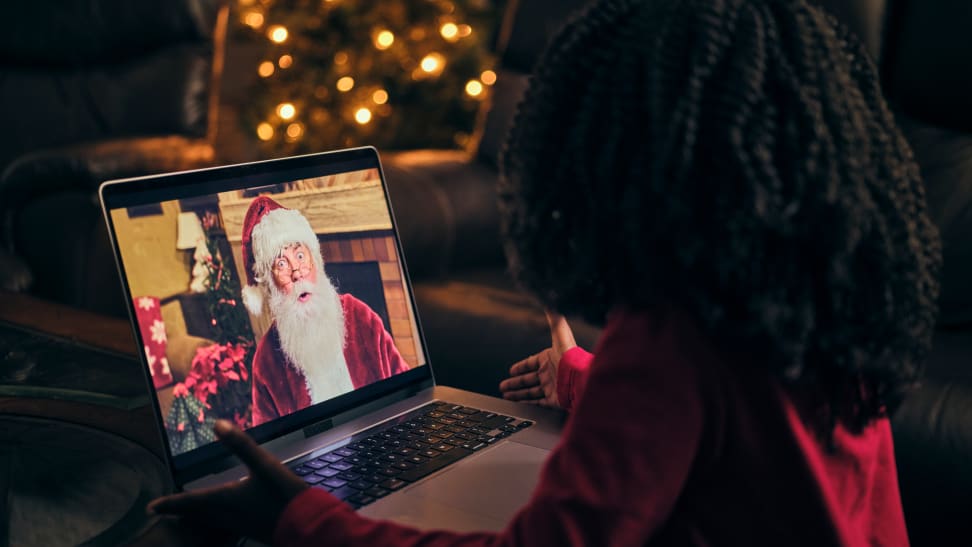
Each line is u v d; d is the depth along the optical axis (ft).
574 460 1.64
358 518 1.90
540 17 6.20
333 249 2.85
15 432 2.75
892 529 2.14
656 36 1.69
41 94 8.36
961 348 4.17
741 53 1.65
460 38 8.52
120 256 2.33
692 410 1.63
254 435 2.51
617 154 1.68
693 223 1.63
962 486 3.61
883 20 5.11
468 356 4.97
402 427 2.73
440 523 2.15
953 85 4.90
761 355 1.67
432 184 5.72
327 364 2.75
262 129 8.70
